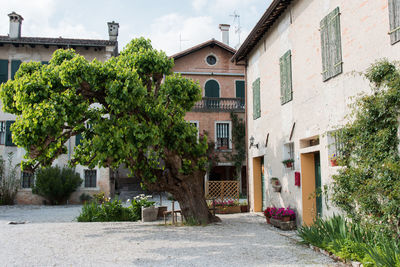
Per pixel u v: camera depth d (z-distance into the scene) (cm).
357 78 656
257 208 1327
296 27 933
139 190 2570
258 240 729
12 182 1933
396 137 539
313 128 828
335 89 734
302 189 879
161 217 1180
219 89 2295
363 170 583
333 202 689
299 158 900
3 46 2053
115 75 762
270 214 966
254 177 1338
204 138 1002
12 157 1975
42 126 677
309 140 906
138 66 892
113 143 749
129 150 773
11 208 1725
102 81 766
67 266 525
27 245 684
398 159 529
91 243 702
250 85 1380
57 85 750
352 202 616
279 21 1057
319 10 810
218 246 664
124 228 923
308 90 857
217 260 555
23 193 1966
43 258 573
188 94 963
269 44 1149
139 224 1019
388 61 573
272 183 1058
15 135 701
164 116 846
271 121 1126
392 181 516
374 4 613
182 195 984
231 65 2322
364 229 562
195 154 980
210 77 2295
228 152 2214
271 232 840
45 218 1298
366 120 584
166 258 570
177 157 943
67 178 1908
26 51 2062
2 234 825
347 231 590
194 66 2288
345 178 622
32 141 698
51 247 663
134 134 759
